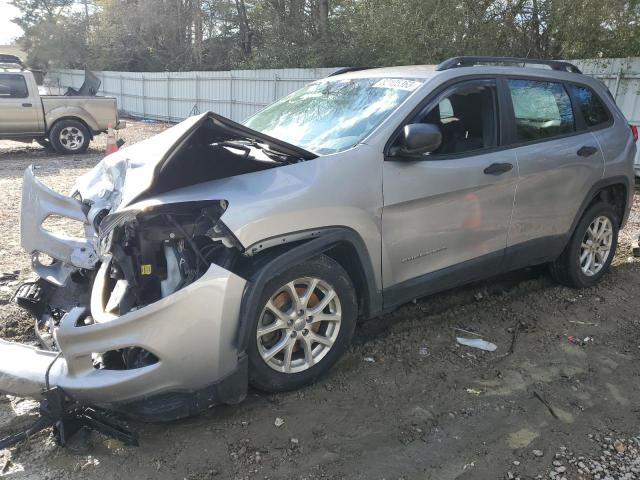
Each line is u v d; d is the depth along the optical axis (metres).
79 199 3.83
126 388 2.65
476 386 3.41
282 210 2.95
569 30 11.61
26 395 2.74
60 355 2.82
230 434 2.91
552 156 4.28
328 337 3.32
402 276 3.58
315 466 2.70
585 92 4.80
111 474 2.61
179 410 2.77
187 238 2.85
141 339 2.64
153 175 2.86
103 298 3.07
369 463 2.73
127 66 32.06
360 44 16.11
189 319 2.71
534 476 2.67
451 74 3.83
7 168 11.27
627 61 10.72
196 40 28.53
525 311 4.48
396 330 4.10
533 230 4.30
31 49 38.12
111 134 12.45
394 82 3.92
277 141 3.19
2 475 2.59
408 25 12.84
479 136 3.94
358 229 3.25
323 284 3.22
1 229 6.58
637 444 2.92
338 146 3.49
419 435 2.95
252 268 2.92
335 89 4.24
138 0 30.02
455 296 4.73
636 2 10.57
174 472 2.63
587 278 4.91
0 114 12.52
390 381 3.43
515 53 12.79
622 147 4.92
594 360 3.76
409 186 3.45
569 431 3.01
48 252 3.75
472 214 3.83
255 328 2.94
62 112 13.25
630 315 4.48
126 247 2.93
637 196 9.16
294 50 19.48
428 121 3.67
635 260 5.77
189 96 22.72
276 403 3.17
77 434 2.86
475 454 2.82
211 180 3.14
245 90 19.86
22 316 4.11
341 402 3.20
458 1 12.28
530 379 3.50
